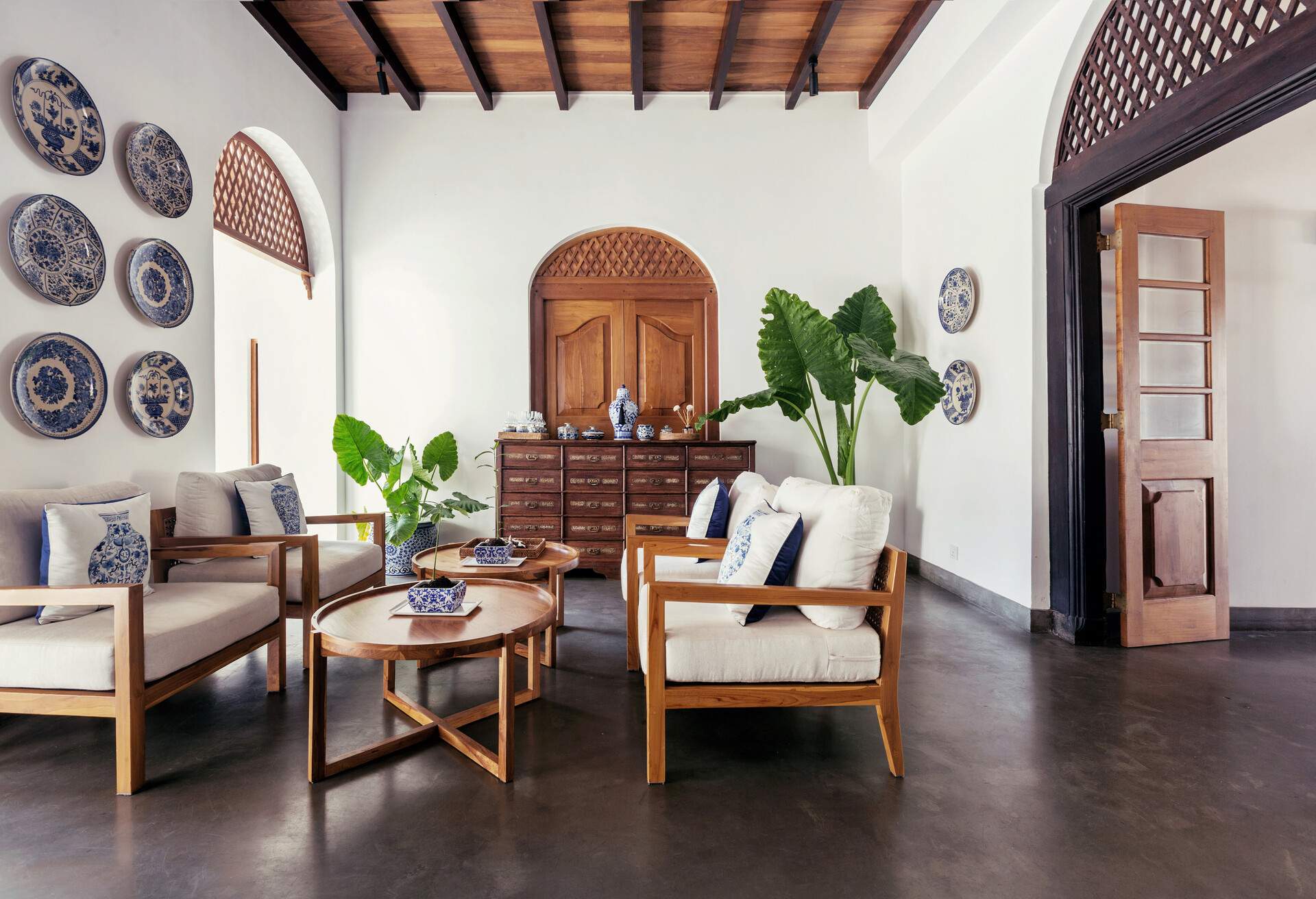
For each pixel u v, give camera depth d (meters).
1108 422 3.22
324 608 2.22
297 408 4.88
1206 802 1.81
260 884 1.48
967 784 1.91
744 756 2.09
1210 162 3.46
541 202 4.92
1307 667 2.88
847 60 4.51
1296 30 2.09
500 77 4.67
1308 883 1.49
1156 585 3.22
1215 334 3.28
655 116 4.93
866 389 4.34
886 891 1.47
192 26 3.27
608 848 1.61
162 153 3.04
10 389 2.38
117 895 1.44
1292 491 3.48
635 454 4.59
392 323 4.90
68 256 2.56
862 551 2.05
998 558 3.71
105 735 2.22
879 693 1.99
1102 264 3.49
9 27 2.37
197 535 2.90
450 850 1.61
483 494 4.92
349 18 3.85
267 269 4.88
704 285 5.09
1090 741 2.18
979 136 3.87
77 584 2.15
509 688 1.93
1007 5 3.16
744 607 2.04
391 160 4.89
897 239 4.97
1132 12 2.86
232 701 2.51
